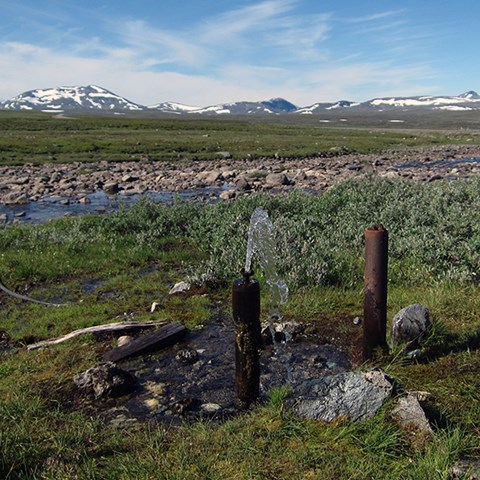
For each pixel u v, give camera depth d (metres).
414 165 17.55
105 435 2.42
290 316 3.79
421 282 4.28
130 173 15.87
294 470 2.07
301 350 3.28
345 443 2.19
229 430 2.36
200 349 3.39
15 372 3.13
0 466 2.13
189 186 12.78
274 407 2.46
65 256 5.63
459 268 4.16
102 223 6.93
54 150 23.47
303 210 6.83
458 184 7.59
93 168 17.50
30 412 2.58
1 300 4.58
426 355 2.99
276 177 12.52
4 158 20.20
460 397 2.53
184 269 5.16
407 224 5.54
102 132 39.00
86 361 3.23
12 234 6.54
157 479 2.05
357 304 3.97
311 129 52.22
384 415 2.29
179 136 35.28
